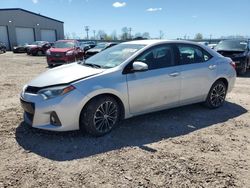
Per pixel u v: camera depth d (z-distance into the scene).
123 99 4.47
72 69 4.66
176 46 5.21
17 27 42.97
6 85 8.66
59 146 3.99
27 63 17.84
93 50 16.83
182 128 4.82
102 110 4.32
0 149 3.85
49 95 4.04
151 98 4.80
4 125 4.75
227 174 3.31
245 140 4.37
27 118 4.46
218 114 5.67
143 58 4.73
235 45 12.51
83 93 4.07
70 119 4.07
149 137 4.39
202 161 3.62
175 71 5.05
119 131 4.61
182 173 3.31
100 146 4.02
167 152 3.86
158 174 3.28
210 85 5.73
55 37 49.56
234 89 8.40
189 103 5.53
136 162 3.56
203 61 5.62
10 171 3.29
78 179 3.14
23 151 3.81
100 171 3.33
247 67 12.30
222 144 4.18
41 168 3.37
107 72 4.36
